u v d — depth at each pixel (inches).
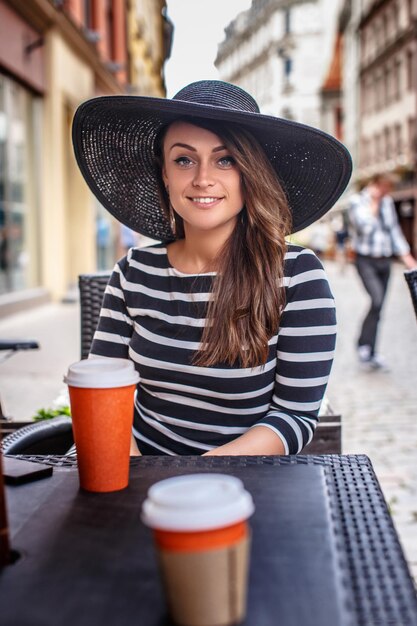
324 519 44.1
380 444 179.2
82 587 36.9
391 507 136.6
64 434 84.8
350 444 179.6
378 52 1572.3
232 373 71.7
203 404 73.9
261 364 71.9
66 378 49.2
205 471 53.6
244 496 32.3
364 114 1743.4
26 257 438.0
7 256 397.7
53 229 468.4
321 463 54.9
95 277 109.4
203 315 72.9
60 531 43.4
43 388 225.3
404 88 1401.3
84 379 48.2
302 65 2657.5
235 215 75.7
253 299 71.8
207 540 31.4
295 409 72.6
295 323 72.7
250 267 73.1
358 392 238.1
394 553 40.1
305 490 48.9
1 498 39.5
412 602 35.5
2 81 388.8
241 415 73.6
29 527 44.1
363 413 210.2
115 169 84.8
